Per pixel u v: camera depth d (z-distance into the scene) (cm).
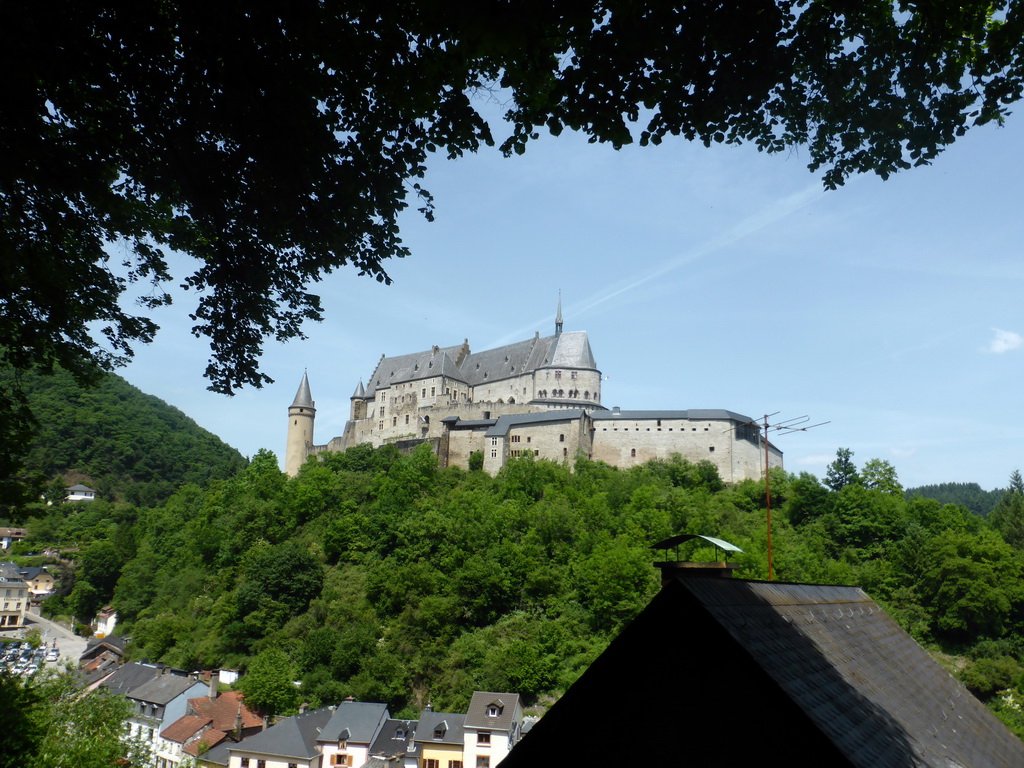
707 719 1062
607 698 1133
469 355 18312
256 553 12212
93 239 1697
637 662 1123
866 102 1571
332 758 7775
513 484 12900
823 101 1580
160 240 1730
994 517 12525
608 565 9669
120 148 1509
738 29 1338
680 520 11362
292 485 13812
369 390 18538
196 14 1262
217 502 15100
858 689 1259
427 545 11206
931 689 1775
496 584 10294
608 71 1325
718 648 1084
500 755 7438
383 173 1585
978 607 8644
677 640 1107
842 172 1680
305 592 11081
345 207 1616
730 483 13362
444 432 14988
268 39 1317
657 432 13988
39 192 1516
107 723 4106
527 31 1138
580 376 16050
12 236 1548
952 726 1538
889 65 1539
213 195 1559
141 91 1389
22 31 1193
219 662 10312
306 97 1408
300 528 13200
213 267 1752
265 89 1366
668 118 1450
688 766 1055
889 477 12862
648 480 12938
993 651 8500
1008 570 9088
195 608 11794
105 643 11575
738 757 1031
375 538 12256
